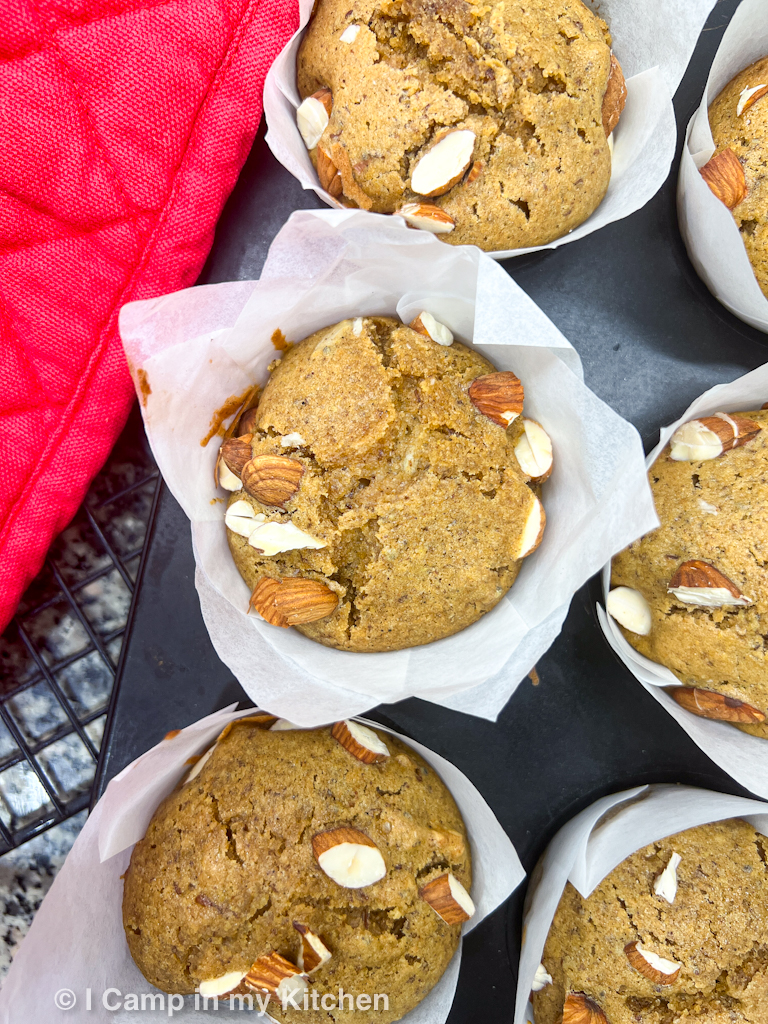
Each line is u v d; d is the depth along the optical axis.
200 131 0.20
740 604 0.19
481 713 0.19
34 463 0.21
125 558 0.22
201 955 0.19
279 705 0.19
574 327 0.21
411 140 0.19
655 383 0.21
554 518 0.20
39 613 0.22
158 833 0.20
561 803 0.22
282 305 0.19
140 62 0.20
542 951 0.20
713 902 0.20
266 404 0.20
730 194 0.20
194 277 0.21
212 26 0.20
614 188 0.20
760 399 0.20
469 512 0.19
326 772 0.20
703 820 0.20
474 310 0.19
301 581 0.19
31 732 0.22
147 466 0.22
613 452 0.18
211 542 0.20
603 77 0.19
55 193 0.20
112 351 0.21
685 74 0.21
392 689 0.19
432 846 0.20
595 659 0.22
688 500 0.20
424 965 0.19
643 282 0.21
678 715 0.20
